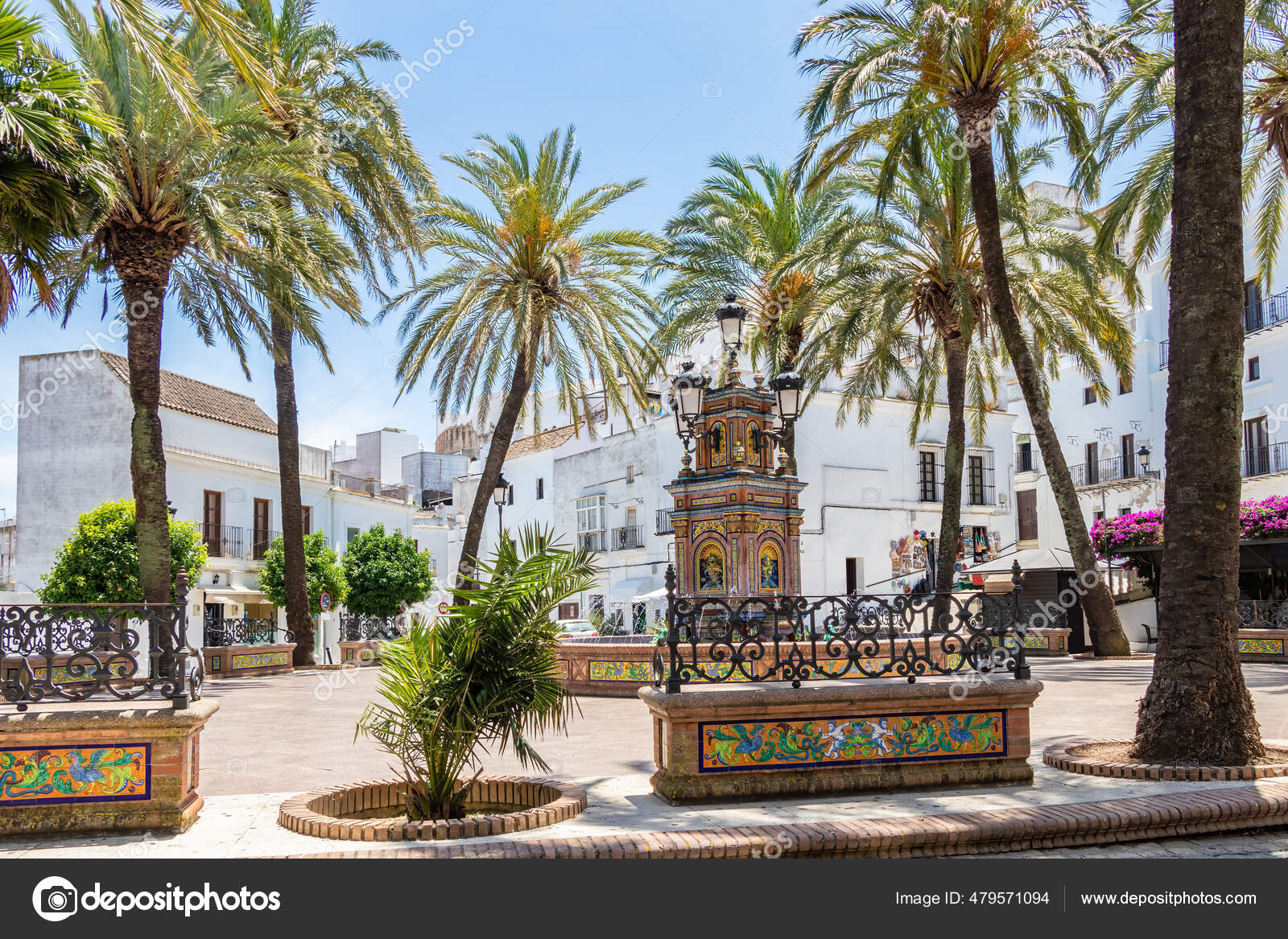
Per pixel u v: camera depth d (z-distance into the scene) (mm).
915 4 14375
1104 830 5738
